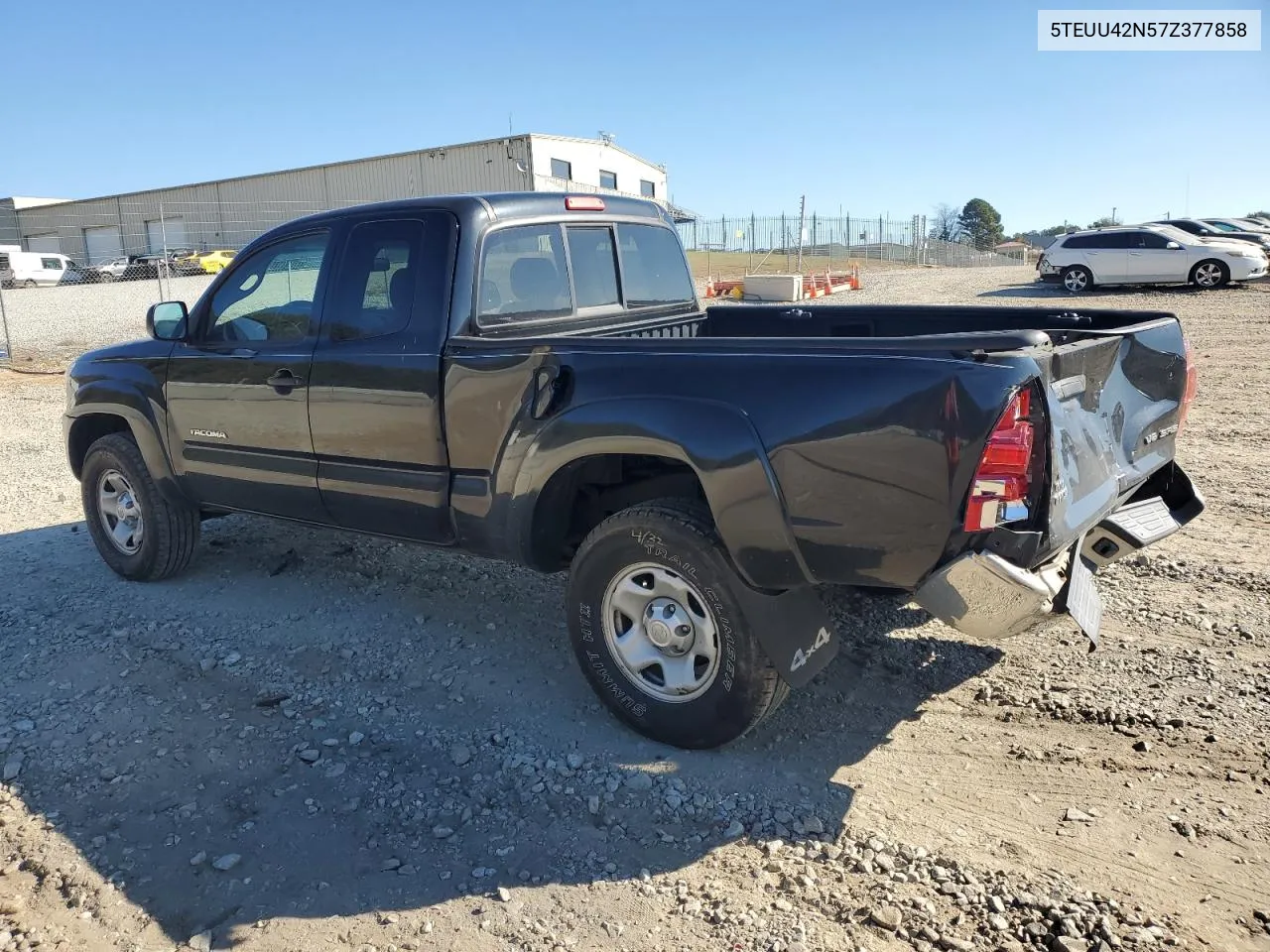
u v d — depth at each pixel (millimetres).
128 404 5082
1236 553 5199
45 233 47094
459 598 5008
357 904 2803
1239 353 12773
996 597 2908
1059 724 3605
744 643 3264
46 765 3566
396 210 4090
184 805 3297
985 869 2840
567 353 3527
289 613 4879
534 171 33688
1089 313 4422
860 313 5062
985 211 108812
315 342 4285
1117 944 2518
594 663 3650
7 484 8062
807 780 3328
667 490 3967
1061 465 3006
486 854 3012
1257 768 3264
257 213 39750
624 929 2668
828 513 3049
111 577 5520
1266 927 2574
